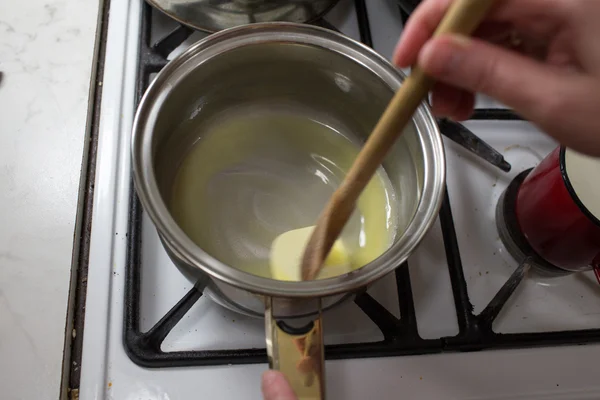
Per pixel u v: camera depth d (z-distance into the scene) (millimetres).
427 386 460
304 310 365
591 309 513
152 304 471
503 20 400
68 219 495
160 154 485
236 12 567
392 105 342
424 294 500
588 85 320
